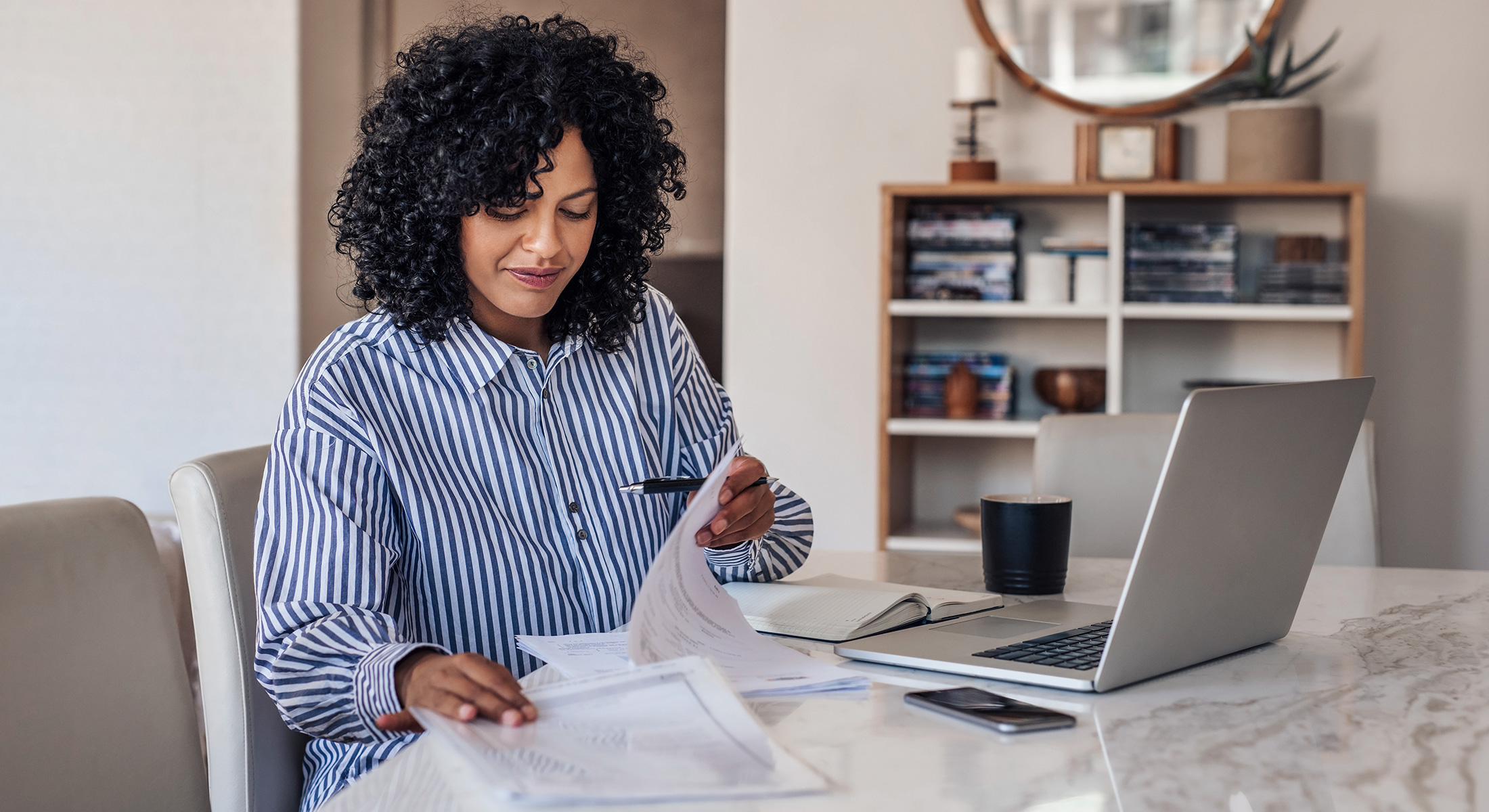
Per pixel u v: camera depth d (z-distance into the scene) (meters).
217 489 1.11
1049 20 2.85
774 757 0.67
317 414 1.00
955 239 2.74
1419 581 1.34
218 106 3.20
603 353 1.23
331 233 3.29
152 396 3.25
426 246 1.08
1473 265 2.75
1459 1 2.71
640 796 0.61
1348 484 1.69
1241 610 0.94
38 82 3.24
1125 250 2.68
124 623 0.94
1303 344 2.82
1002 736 0.74
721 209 3.32
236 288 3.22
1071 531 1.75
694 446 1.32
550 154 1.06
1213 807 0.61
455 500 1.05
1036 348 2.95
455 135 1.04
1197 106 2.83
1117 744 0.72
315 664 0.87
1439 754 0.70
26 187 3.25
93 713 0.89
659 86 1.26
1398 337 2.79
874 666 0.93
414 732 0.81
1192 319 2.88
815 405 3.02
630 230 1.20
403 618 1.03
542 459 1.13
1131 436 1.77
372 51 3.29
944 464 3.00
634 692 0.76
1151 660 0.86
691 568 0.93
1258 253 2.83
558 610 1.09
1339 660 0.95
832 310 3.00
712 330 3.36
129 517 0.99
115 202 3.24
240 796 1.08
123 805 0.91
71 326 3.26
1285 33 2.79
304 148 3.22
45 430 3.28
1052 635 1.00
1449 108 2.74
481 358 1.11
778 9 2.99
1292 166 2.58
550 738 0.69
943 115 2.93
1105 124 2.69
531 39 1.11
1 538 0.86
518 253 1.06
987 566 1.27
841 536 3.02
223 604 1.09
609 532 1.16
